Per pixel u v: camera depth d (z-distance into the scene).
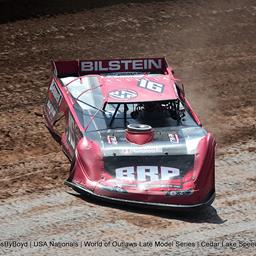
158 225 25.67
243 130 34.34
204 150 27.77
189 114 30.55
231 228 25.75
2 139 31.98
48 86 34.75
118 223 25.61
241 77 40.47
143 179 26.84
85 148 27.52
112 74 33.72
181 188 26.62
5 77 38.31
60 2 46.00
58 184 28.25
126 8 46.91
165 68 33.91
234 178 29.72
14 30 43.03
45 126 33.53
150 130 28.06
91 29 44.19
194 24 46.31
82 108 30.16
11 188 27.72
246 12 48.62
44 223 25.33
